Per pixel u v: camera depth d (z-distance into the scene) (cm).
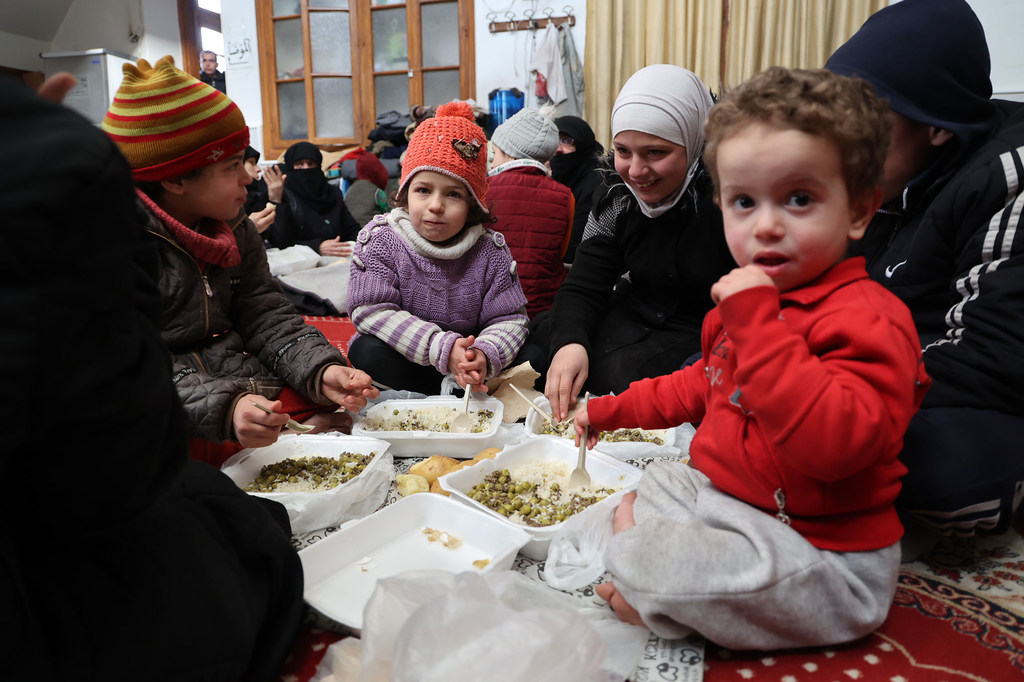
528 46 521
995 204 109
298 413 159
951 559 112
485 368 171
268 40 554
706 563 84
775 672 85
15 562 61
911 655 88
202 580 75
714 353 98
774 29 468
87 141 56
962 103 120
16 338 51
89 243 56
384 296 180
